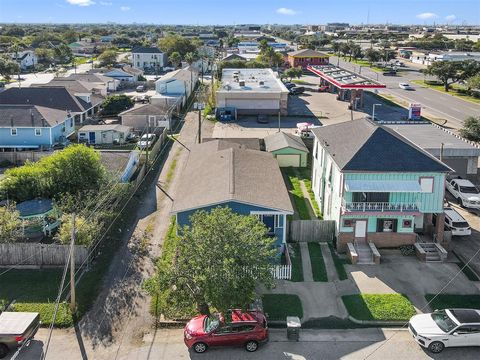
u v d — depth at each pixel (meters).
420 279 32.66
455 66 112.56
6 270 33.09
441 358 25.14
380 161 35.41
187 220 34.91
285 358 25.22
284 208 34.91
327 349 25.94
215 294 24.80
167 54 170.62
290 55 154.25
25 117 62.56
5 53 160.00
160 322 27.91
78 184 42.09
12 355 25.08
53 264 33.69
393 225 36.38
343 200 35.50
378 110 90.44
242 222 27.50
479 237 38.72
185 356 25.36
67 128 68.38
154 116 74.62
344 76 103.50
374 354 25.50
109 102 82.88
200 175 41.44
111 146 66.62
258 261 26.30
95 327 27.58
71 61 175.62
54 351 25.62
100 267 33.59
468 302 30.06
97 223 36.56
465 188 45.28
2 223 35.56
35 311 28.59
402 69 158.25
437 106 94.00
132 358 25.20
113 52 157.88
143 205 44.69
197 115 86.00
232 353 25.56
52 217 38.88
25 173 41.88
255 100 84.31
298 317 28.28
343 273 33.28
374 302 29.69
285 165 56.22
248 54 178.50
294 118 83.75
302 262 34.69
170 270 26.41
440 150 47.34
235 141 57.88
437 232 36.50
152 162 56.75
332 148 39.84
